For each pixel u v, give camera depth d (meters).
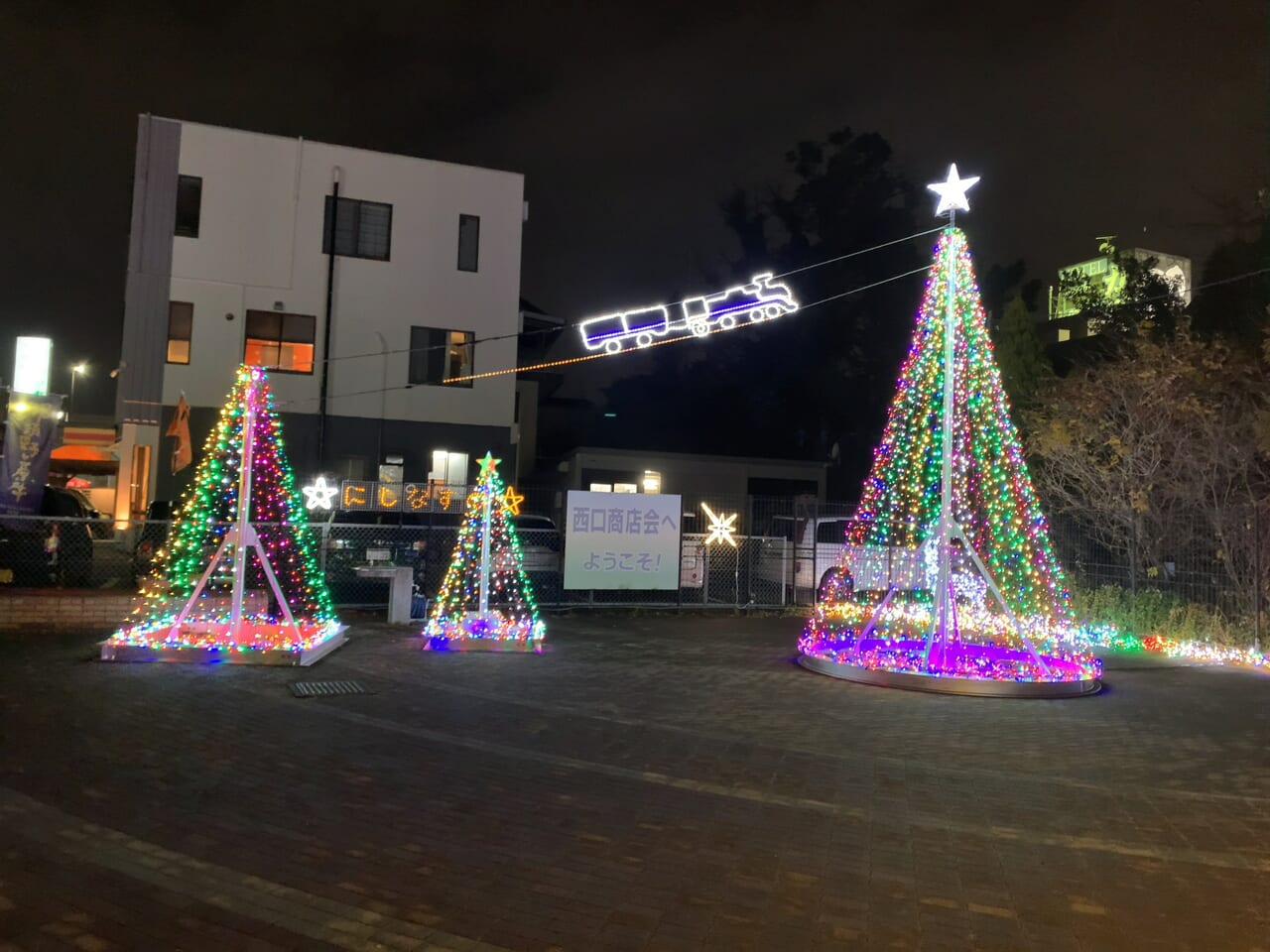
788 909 4.32
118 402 21.45
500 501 12.59
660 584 15.57
